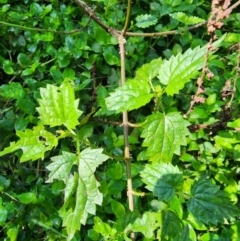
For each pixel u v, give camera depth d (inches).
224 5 14.7
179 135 13.3
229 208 14.9
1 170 26.0
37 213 24.2
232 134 24.7
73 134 13.4
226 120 21.9
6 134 26.4
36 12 29.3
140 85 13.6
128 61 27.6
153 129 13.3
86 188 12.3
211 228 23.7
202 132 24.9
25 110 25.4
